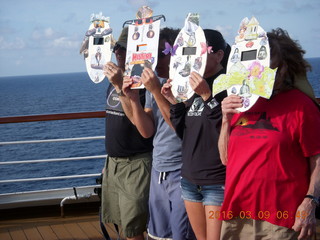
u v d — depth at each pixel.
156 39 2.36
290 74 1.76
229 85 1.80
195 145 2.16
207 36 2.20
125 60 2.55
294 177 1.71
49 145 37.19
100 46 2.64
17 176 27.25
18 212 3.81
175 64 2.20
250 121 1.77
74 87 151.50
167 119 2.34
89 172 27.23
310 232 1.70
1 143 3.44
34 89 156.00
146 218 2.64
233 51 1.82
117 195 2.76
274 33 1.82
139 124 2.47
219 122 2.07
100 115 3.62
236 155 1.79
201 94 2.09
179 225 2.42
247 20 1.79
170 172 2.43
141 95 2.62
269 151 1.70
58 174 27.31
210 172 2.12
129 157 2.63
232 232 1.85
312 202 1.68
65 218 3.74
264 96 1.68
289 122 1.70
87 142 37.69
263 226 1.77
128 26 2.46
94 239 3.33
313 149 1.69
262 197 1.73
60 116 3.58
